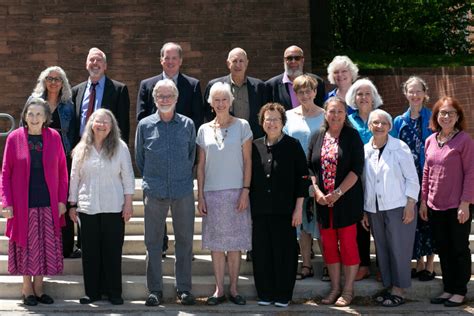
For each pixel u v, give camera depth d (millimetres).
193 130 7277
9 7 11914
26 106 7180
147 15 11961
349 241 7215
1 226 8484
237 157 7250
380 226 7305
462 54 15273
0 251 8180
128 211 7250
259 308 7141
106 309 7102
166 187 7133
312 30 14766
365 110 7598
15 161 7094
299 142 7270
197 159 7492
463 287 7168
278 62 11945
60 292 7520
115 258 7234
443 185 7148
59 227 7184
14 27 11922
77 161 7219
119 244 7250
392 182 7195
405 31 15781
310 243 7766
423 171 7414
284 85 8211
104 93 7922
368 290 7441
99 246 7258
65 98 7820
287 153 7188
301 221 7188
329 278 7562
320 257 8062
